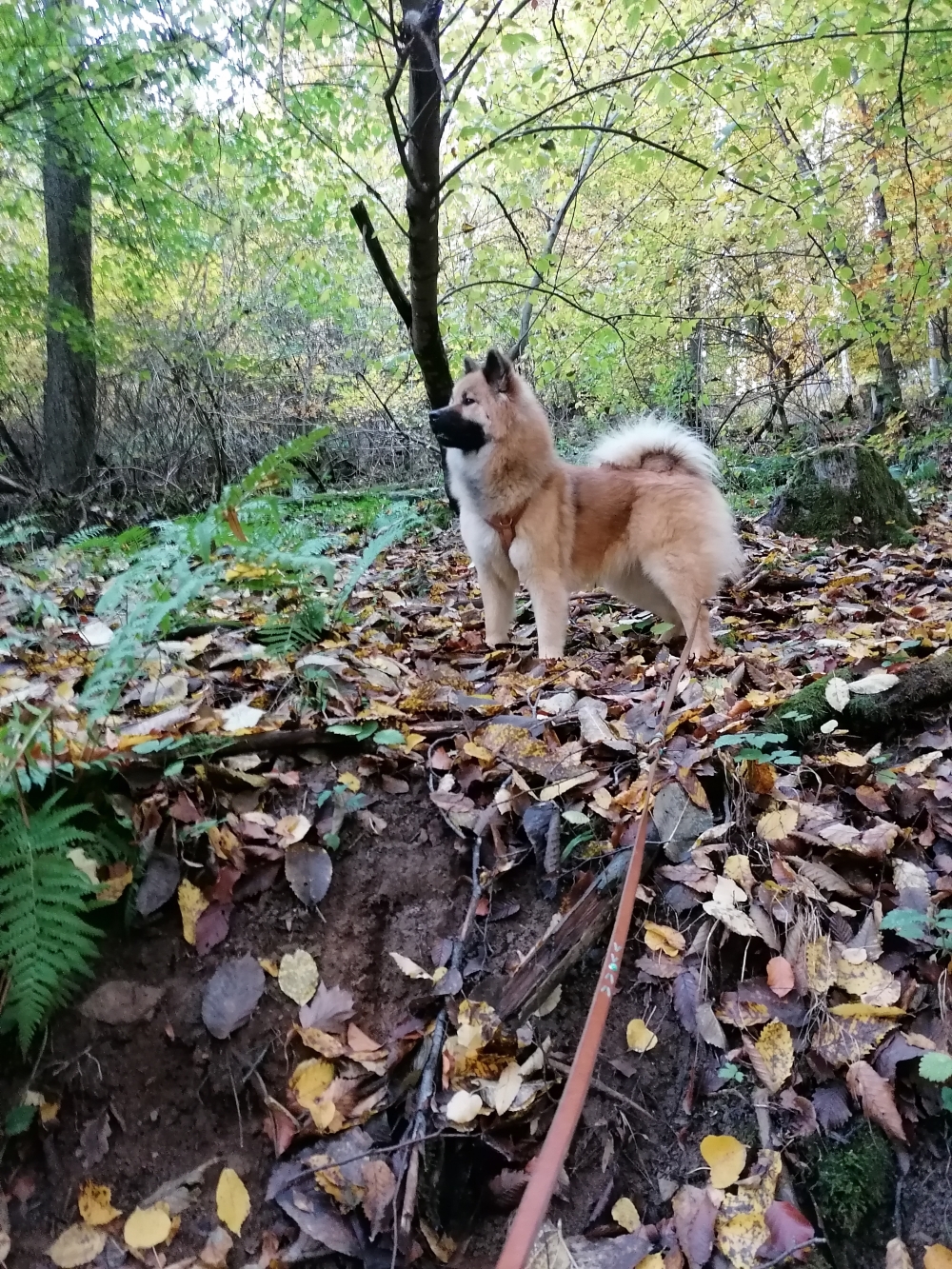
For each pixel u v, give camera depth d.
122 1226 1.84
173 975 2.15
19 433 11.64
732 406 12.88
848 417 13.84
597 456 5.47
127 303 11.02
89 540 3.62
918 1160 1.82
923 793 2.47
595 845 2.39
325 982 2.18
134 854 2.24
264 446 11.16
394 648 4.08
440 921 2.31
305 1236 1.80
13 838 1.99
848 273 7.20
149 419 10.96
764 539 7.23
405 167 5.86
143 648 2.98
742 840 2.39
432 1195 1.84
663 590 4.86
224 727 2.67
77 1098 1.98
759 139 8.00
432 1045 2.02
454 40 6.49
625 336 9.33
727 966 2.15
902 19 6.23
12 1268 1.77
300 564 3.21
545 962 2.13
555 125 6.90
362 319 12.14
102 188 9.09
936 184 8.09
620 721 2.94
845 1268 1.70
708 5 7.23
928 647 3.36
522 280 9.38
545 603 4.67
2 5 6.95
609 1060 2.04
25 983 1.85
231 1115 2.01
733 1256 1.69
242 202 10.70
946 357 16.48
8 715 2.65
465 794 2.56
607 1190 1.86
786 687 3.26
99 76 7.41
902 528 7.45
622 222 10.84
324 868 2.33
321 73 7.63
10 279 8.99
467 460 4.75
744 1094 1.93
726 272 11.90
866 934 2.13
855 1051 1.92
